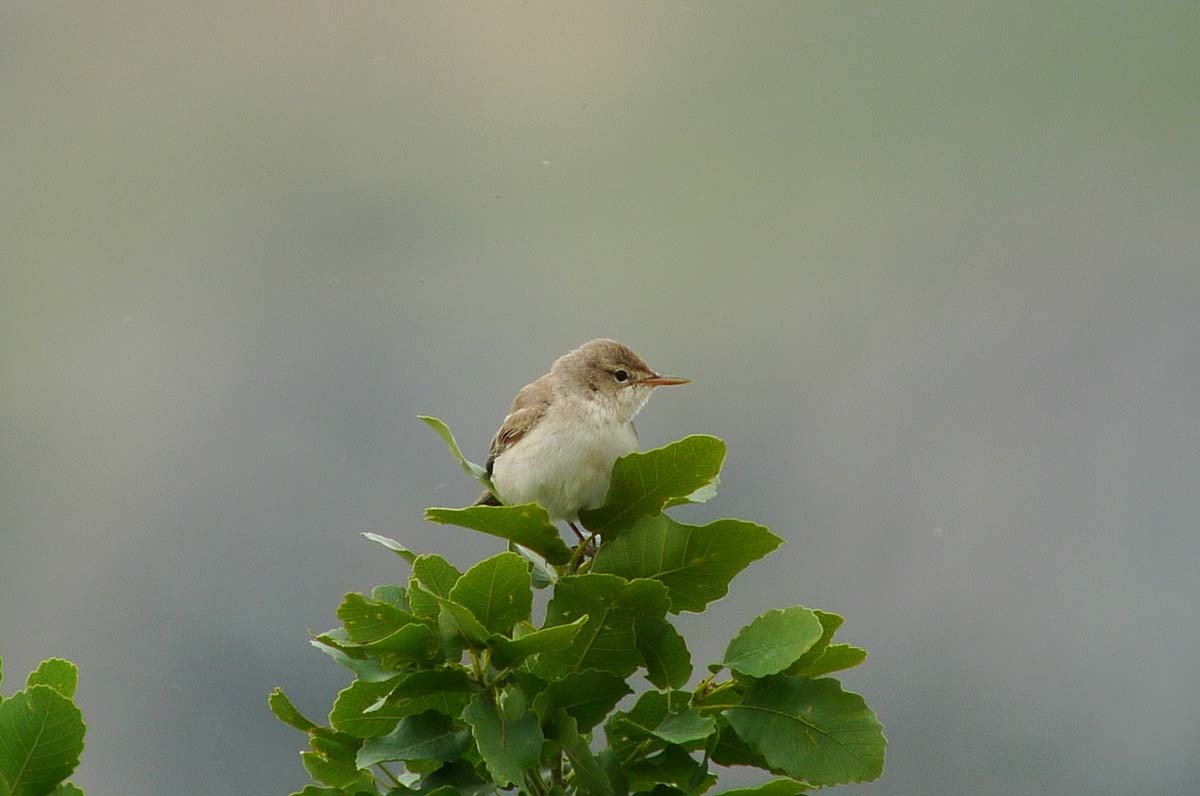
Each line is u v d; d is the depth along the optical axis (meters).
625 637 5.51
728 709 5.50
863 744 5.50
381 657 5.50
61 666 5.51
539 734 5.49
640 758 5.51
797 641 5.50
